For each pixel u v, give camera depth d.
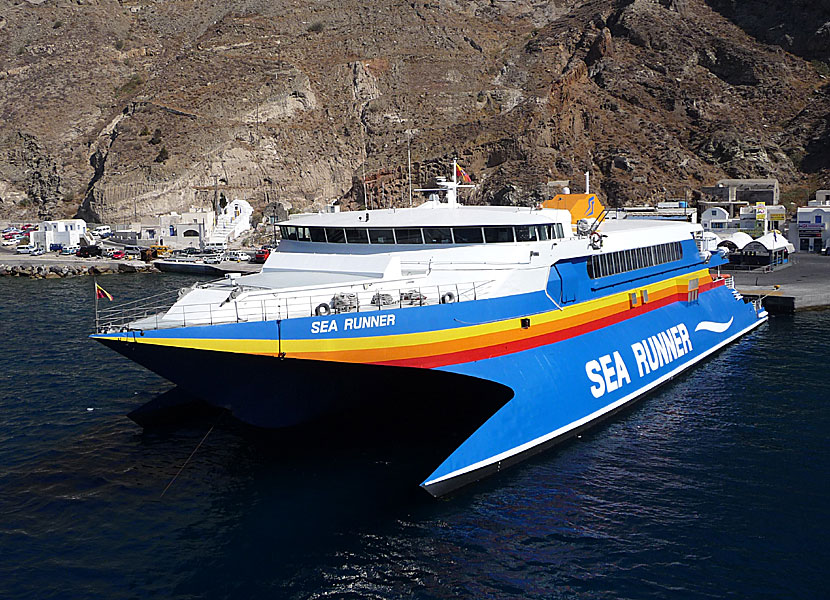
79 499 24.81
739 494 24.88
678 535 22.36
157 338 23.05
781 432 30.44
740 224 97.75
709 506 24.08
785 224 112.25
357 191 147.75
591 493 24.91
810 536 22.22
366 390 27.25
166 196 145.38
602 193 135.38
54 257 115.25
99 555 21.48
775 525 22.88
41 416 33.19
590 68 177.88
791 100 167.12
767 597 19.39
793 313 58.84
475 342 27.19
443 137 154.38
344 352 24.55
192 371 24.67
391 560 21.16
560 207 37.69
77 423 32.22
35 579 20.31
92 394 36.66
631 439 29.52
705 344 42.53
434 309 26.41
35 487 25.70
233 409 26.91
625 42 185.25
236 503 24.34
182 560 21.19
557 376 29.34
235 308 25.27
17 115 186.38
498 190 133.25
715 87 172.12
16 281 90.75
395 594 19.73
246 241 126.12
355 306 25.75
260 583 20.17
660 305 39.69
